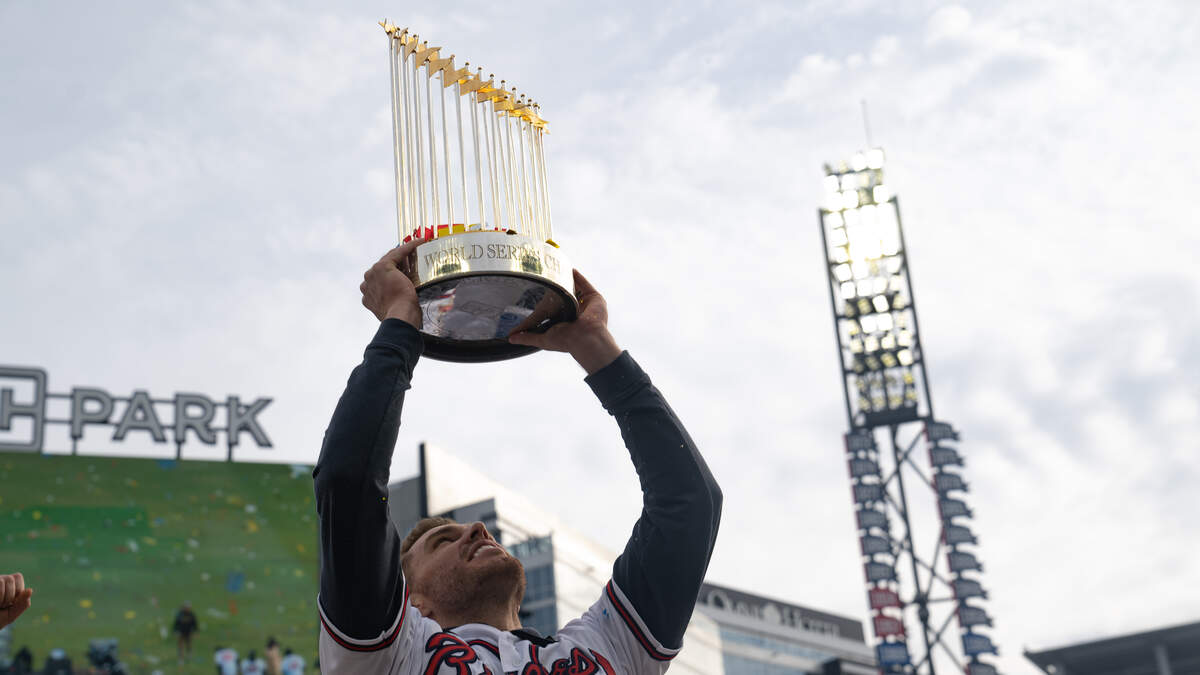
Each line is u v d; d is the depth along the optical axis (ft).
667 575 13.05
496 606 13.14
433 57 14.05
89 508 107.24
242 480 112.88
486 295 12.41
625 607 13.03
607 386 13.83
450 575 13.14
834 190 175.32
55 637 100.22
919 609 151.02
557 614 128.67
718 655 161.79
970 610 148.77
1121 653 163.53
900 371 163.84
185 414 114.62
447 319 12.74
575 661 12.33
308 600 108.47
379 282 12.40
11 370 111.24
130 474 110.11
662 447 13.66
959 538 153.48
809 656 178.91
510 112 14.20
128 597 103.71
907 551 154.20
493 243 12.30
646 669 12.99
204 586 106.11
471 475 132.98
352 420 11.27
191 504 110.01
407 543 14.37
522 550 133.18
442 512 127.44
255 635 105.29
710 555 13.48
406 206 13.61
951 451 158.20
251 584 107.55
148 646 102.22
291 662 105.09
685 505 13.35
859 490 157.79
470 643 12.14
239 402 116.57
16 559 102.42
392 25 14.29
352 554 11.03
